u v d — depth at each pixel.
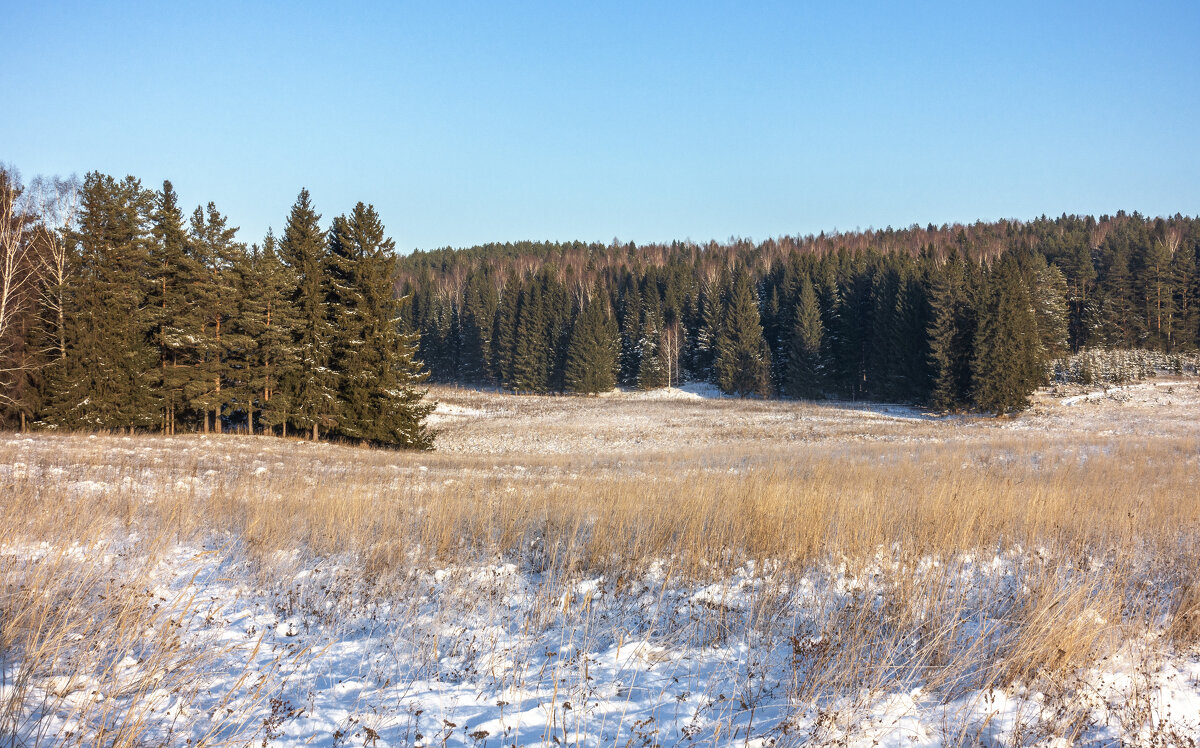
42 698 3.72
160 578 6.46
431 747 3.46
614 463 24.05
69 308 30.78
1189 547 8.09
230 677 4.39
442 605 5.98
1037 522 8.95
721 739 3.63
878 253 98.56
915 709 4.04
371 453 27.36
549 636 5.38
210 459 20.48
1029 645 4.62
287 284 32.22
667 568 7.39
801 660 4.58
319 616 5.75
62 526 7.69
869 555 7.57
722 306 82.81
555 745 3.49
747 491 9.74
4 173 30.11
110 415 30.25
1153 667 4.70
